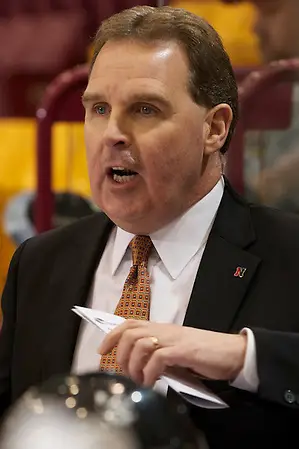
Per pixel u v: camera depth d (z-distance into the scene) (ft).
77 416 3.96
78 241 8.73
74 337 8.05
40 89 18.22
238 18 15.12
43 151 12.48
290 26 14.52
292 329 7.42
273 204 12.27
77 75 12.26
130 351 6.35
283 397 6.67
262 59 14.89
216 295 7.64
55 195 13.14
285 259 7.82
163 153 7.22
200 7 15.49
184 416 4.42
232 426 7.21
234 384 6.73
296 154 12.12
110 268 8.32
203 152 7.69
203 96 7.44
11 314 8.77
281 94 11.86
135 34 7.26
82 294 8.24
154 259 8.07
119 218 7.57
